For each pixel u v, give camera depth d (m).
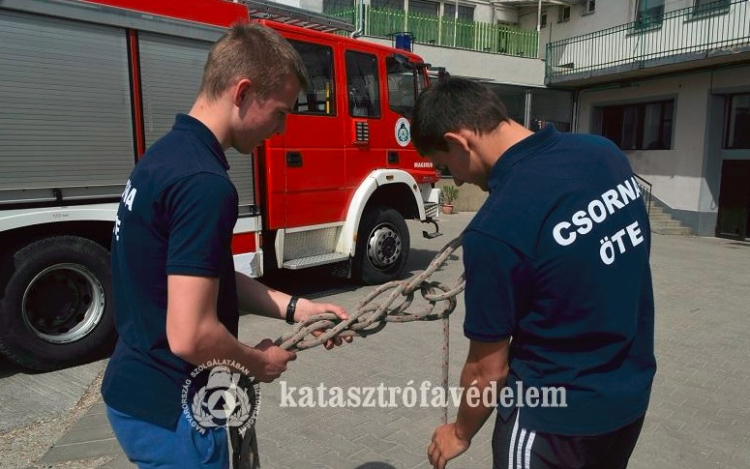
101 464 3.06
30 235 4.14
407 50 7.79
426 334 5.31
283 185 5.64
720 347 5.31
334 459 3.17
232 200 1.41
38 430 3.45
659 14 14.97
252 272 5.34
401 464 3.12
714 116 13.84
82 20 4.07
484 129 1.54
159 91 4.56
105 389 1.60
